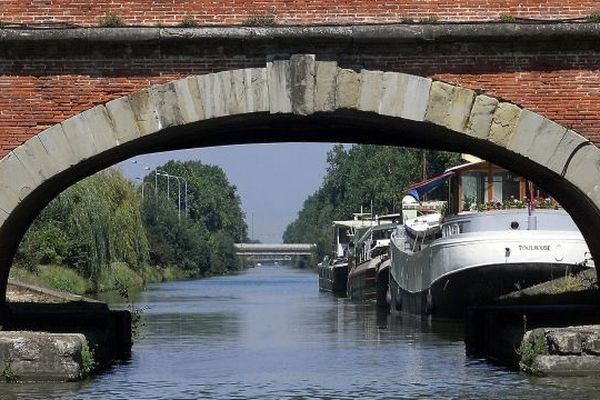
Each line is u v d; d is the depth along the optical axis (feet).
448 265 274.16
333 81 148.25
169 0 148.56
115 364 189.37
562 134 148.66
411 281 321.32
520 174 184.75
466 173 295.89
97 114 148.15
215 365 188.85
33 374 152.56
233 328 275.59
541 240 261.24
